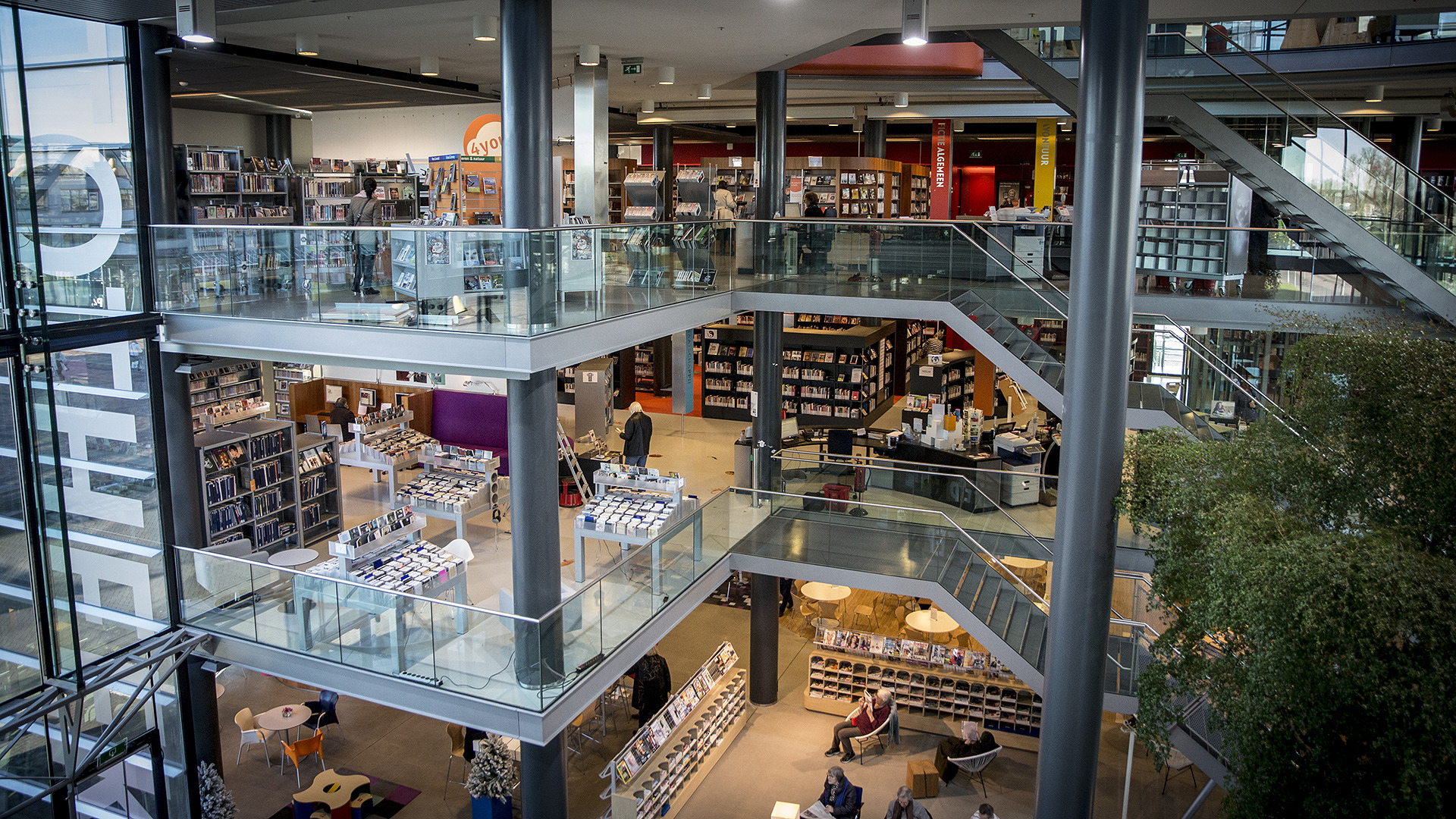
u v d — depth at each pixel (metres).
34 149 10.05
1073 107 12.68
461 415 19.39
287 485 15.69
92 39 10.41
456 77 16.00
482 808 11.29
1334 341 7.17
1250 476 7.35
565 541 15.15
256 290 10.25
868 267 12.54
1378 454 6.67
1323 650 5.80
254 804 11.77
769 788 12.63
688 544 11.60
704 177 15.54
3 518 9.64
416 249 9.22
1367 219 11.24
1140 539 10.88
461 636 9.23
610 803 11.73
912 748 13.63
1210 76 11.78
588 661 9.62
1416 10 10.74
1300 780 6.47
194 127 19.77
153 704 11.16
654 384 26.64
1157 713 7.88
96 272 10.54
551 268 9.10
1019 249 13.90
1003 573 11.98
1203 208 13.54
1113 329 8.05
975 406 24.28
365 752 13.02
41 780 9.57
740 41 12.39
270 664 10.48
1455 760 5.51
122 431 11.26
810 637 16.78
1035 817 9.20
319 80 14.20
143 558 11.20
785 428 16.52
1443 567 5.84
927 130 27.98
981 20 11.53
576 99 13.26
